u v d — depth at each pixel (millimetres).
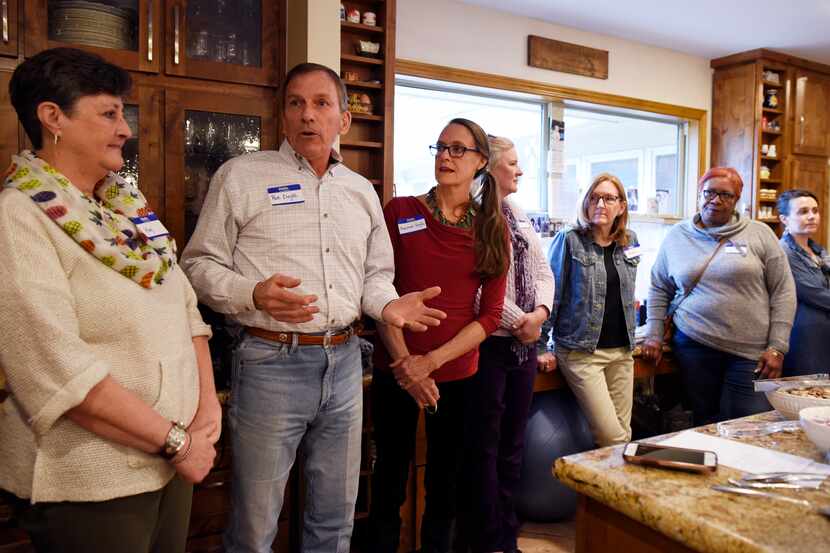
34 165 1120
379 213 1774
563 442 2758
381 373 1953
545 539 2680
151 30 2051
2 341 1043
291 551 2361
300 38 2361
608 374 2811
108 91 1173
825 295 3188
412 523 2555
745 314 2895
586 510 984
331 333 1598
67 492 1099
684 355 3105
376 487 2020
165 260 1266
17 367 1041
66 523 1108
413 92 3721
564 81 4090
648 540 879
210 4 2166
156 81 2084
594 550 973
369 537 2029
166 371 1196
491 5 3711
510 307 2182
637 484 896
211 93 2168
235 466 1582
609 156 4602
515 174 2424
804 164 4934
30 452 1098
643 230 4730
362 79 2916
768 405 2828
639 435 3410
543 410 2828
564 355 2744
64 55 1143
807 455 1032
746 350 2896
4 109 1879
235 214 1558
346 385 1647
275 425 1541
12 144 1894
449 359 1850
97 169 1196
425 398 1814
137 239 1227
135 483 1145
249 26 2232
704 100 4867
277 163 1614
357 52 2830
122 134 1211
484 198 1961
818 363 3225
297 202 1574
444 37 3611
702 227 3100
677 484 898
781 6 3705
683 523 792
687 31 4180
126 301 1145
